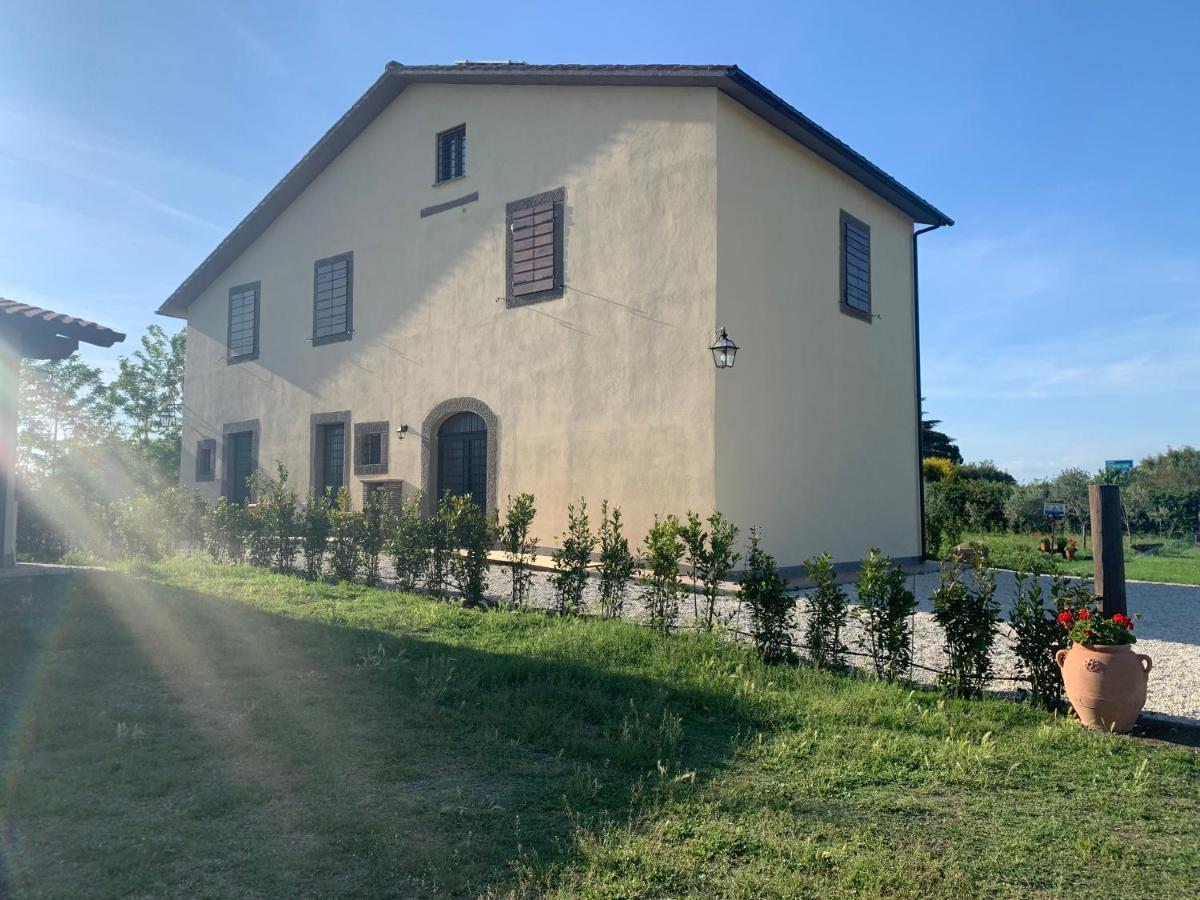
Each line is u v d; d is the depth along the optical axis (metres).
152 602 8.54
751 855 3.38
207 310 19.95
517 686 5.80
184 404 20.34
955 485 26.16
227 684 5.63
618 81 12.31
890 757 4.58
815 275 13.21
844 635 7.93
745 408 11.56
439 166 15.07
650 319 11.86
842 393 13.70
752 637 7.05
